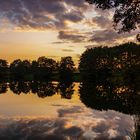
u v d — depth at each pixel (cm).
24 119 2489
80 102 4244
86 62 14112
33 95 5694
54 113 2962
